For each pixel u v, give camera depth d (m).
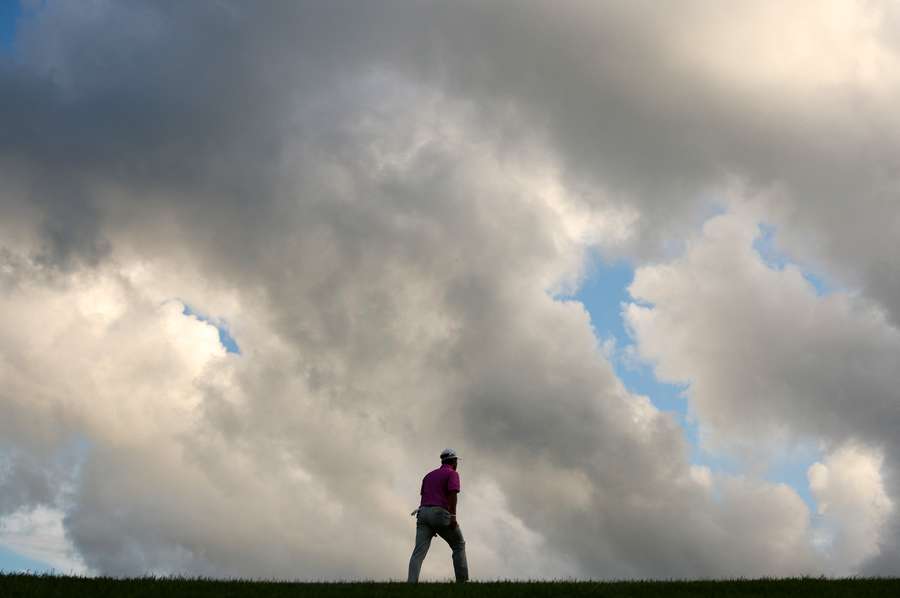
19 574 17.88
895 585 18.23
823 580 19.03
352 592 16.88
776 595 17.22
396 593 16.84
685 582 18.72
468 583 18.77
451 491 19.78
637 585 18.41
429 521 19.59
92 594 15.92
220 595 16.17
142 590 16.47
